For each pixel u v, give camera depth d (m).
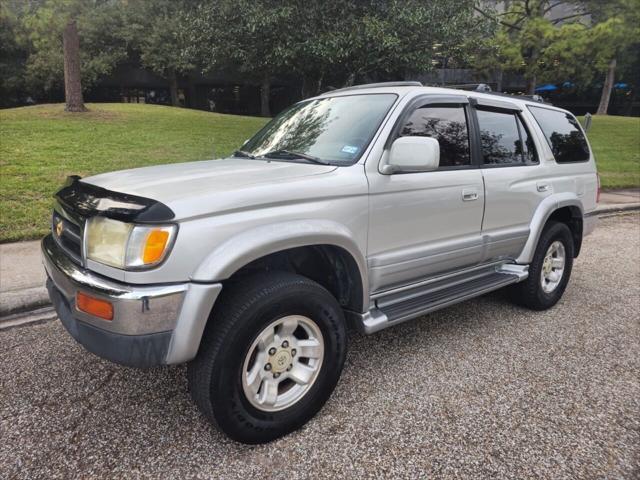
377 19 10.24
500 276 4.10
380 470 2.41
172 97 32.31
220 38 11.29
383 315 3.14
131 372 3.32
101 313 2.28
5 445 2.56
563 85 33.81
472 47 12.45
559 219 4.95
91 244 2.40
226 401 2.40
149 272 2.23
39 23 23.09
